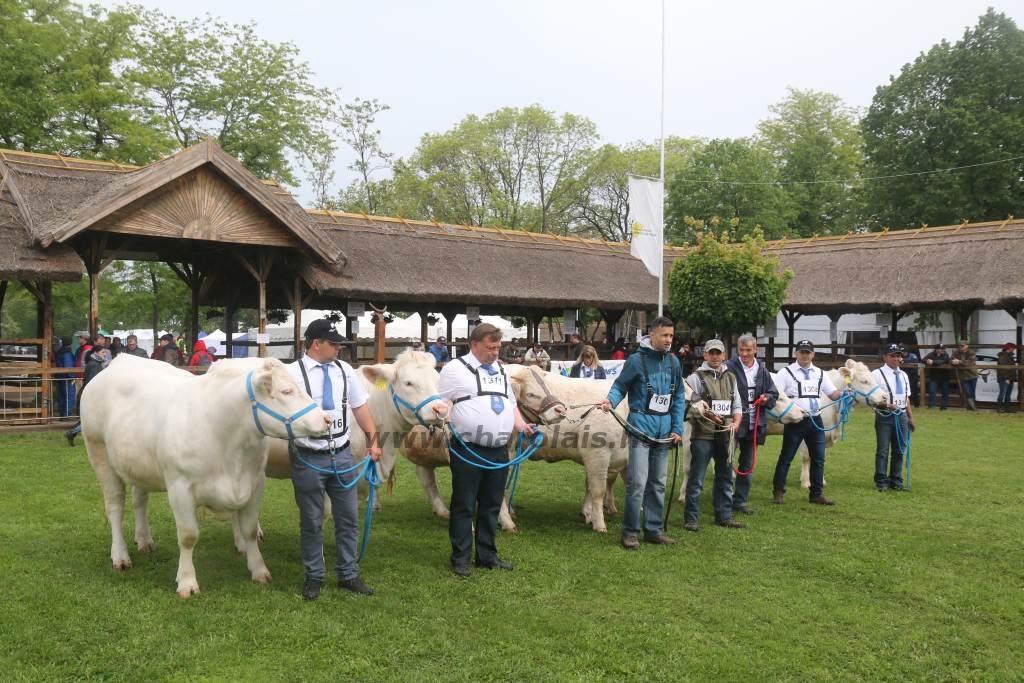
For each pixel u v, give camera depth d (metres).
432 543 7.61
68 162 17.39
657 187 22.84
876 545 7.68
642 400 7.51
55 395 15.69
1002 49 35.56
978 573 6.83
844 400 10.55
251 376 5.58
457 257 23.67
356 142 46.97
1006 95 35.56
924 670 4.91
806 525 8.52
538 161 50.72
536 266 25.52
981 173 34.88
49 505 8.71
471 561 6.94
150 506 8.71
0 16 23.45
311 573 5.93
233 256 19.22
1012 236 23.72
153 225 16.06
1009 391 21.44
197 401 5.82
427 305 23.11
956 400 23.59
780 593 6.24
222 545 7.34
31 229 14.82
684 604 5.98
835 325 26.44
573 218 52.47
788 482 11.12
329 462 5.93
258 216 17.47
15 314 61.56
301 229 17.72
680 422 7.67
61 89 25.77
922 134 36.78
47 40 24.41
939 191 35.03
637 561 7.06
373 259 21.42
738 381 8.67
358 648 5.04
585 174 50.03
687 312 25.00
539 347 25.42
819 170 48.62
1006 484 10.91
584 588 6.32
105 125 26.47
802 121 52.03
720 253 24.84
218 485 5.82
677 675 4.78
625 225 52.72
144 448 6.12
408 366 6.75
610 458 8.27
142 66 31.70
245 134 33.88
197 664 4.80
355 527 6.12
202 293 20.41
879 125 38.78
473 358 6.61
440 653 5.02
